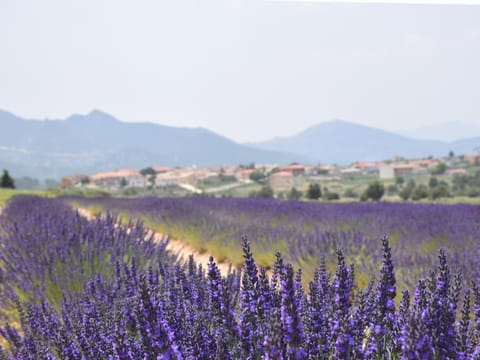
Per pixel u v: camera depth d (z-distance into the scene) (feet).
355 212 30.66
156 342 5.55
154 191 376.48
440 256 6.17
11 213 32.99
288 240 20.40
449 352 5.51
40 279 13.60
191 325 7.54
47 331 8.91
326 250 17.15
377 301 6.17
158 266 12.39
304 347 6.29
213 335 6.79
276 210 33.37
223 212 34.63
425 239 19.85
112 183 534.78
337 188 320.70
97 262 15.61
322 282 8.20
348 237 19.33
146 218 35.91
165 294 8.90
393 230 21.98
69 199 65.67
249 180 496.23
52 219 23.04
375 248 17.02
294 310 5.33
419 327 4.68
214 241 23.62
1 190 102.78
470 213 27.48
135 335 7.77
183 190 405.18
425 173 368.07
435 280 6.24
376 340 6.05
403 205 36.55
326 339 6.49
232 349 6.35
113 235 19.75
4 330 10.42
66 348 7.60
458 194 173.27
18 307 10.09
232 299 9.84
